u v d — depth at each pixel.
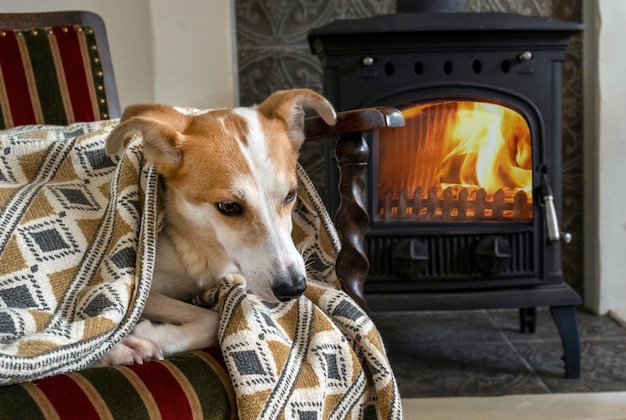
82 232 1.09
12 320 0.91
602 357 1.92
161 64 2.04
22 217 1.05
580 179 2.33
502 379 1.80
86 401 0.79
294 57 2.25
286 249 1.06
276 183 1.10
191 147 1.11
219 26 2.03
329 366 1.02
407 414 1.61
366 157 1.14
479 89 1.80
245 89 2.28
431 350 2.02
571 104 2.29
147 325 1.01
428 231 1.83
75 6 2.12
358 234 1.14
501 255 1.79
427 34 1.75
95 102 1.69
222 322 1.00
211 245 1.15
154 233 1.05
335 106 1.80
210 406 0.88
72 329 0.87
